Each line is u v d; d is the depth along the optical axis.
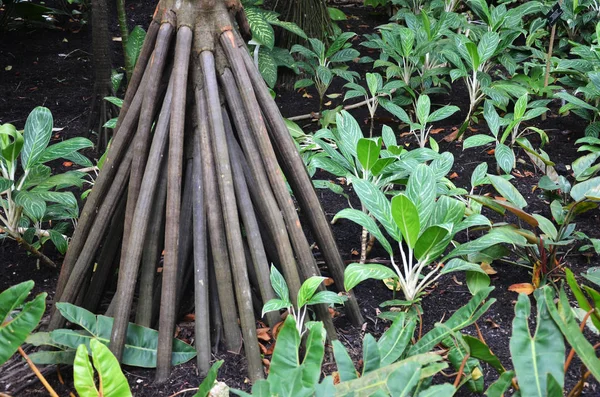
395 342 2.45
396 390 2.07
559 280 3.16
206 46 2.62
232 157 2.70
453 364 2.43
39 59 5.91
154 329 2.77
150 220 2.69
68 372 2.63
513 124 3.84
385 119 4.87
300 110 5.09
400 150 3.33
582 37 5.59
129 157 2.70
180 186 2.58
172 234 2.53
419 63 4.99
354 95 4.42
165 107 2.64
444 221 2.84
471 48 4.37
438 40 4.98
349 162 3.32
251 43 4.68
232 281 2.71
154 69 2.60
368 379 2.21
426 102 4.12
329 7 6.67
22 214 3.37
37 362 2.47
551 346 2.09
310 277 2.61
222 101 2.73
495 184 3.23
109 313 2.77
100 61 4.29
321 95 4.88
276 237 2.62
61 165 4.39
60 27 6.54
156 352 2.60
